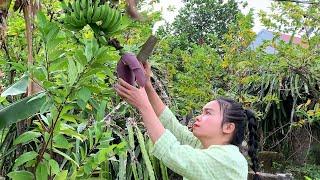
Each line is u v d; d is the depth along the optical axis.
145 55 1.92
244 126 2.22
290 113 6.69
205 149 2.09
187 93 5.56
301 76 6.26
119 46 1.90
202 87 5.70
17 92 1.96
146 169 3.54
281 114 6.68
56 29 1.96
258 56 6.23
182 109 5.30
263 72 6.33
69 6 1.87
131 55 1.88
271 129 6.79
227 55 6.01
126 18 1.88
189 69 5.83
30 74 2.03
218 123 2.17
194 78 5.71
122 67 1.90
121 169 3.18
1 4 2.10
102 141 2.36
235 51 6.03
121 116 3.61
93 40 1.92
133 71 1.85
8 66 3.08
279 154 6.69
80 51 1.90
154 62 4.83
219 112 2.18
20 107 2.04
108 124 3.16
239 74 6.07
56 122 2.10
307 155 6.59
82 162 2.33
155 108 2.43
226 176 1.98
